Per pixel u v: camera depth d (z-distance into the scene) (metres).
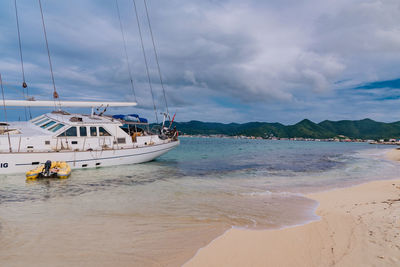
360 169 19.67
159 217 7.46
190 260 4.68
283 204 9.02
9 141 13.25
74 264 4.61
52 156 14.22
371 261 4.32
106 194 10.42
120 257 4.88
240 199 9.78
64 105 16.75
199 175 15.98
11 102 14.88
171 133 23.59
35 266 4.53
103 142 16.52
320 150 52.69
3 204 8.70
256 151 44.25
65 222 6.97
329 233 5.88
